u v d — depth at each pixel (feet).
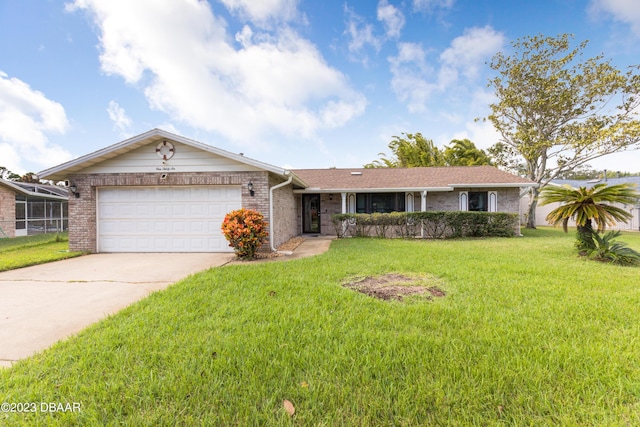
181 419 6.14
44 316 12.30
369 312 11.87
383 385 7.11
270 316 11.48
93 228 29.60
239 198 29.37
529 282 16.19
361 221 40.86
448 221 39.73
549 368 7.70
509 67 58.34
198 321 11.12
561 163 57.47
